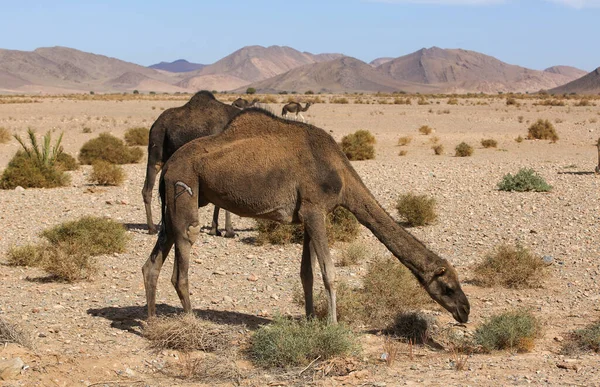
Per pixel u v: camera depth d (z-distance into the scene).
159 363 7.38
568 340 8.29
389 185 21.19
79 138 38.75
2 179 21.38
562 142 37.72
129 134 36.44
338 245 13.91
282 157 7.85
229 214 14.46
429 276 7.80
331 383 6.72
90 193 20.34
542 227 15.14
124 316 9.02
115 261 12.41
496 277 11.08
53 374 6.84
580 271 11.87
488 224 15.59
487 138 40.00
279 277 11.48
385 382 6.65
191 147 8.03
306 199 7.84
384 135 41.09
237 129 7.98
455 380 6.67
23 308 9.31
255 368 7.30
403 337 8.48
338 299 8.91
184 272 8.07
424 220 15.63
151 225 14.61
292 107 46.28
